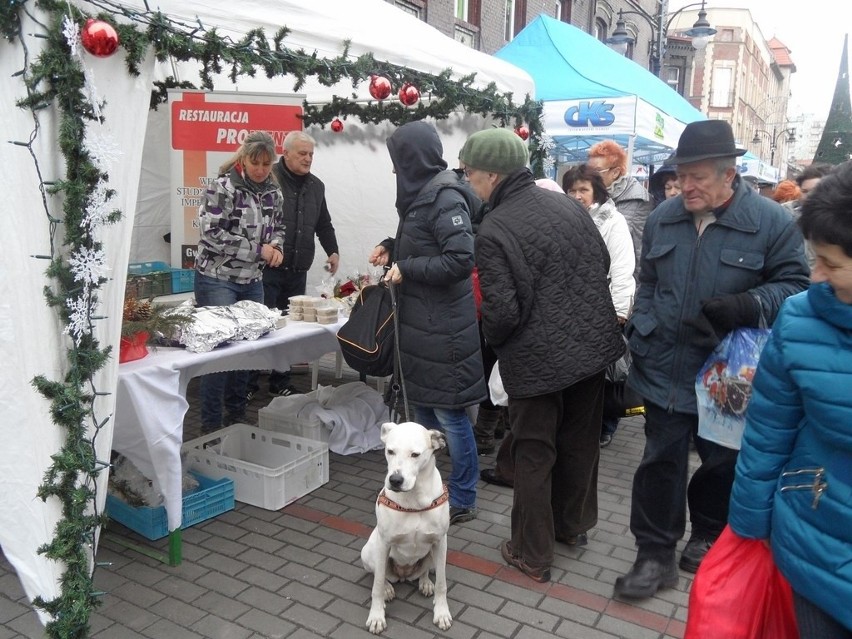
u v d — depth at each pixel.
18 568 2.48
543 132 5.57
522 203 2.61
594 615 2.66
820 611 1.52
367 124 5.76
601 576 2.96
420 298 3.05
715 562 1.79
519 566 2.95
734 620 1.74
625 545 3.26
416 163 2.98
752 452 1.64
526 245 2.54
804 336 1.47
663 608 2.71
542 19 7.96
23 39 2.08
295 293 5.38
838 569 1.44
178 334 3.02
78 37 2.12
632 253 3.85
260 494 3.54
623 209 4.82
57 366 2.22
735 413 2.42
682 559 2.98
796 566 1.52
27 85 2.06
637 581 2.75
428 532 2.47
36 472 2.36
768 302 2.37
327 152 6.01
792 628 1.74
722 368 2.44
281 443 3.89
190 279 5.48
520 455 2.81
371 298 3.34
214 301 4.06
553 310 2.58
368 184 5.91
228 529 3.32
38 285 2.19
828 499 1.46
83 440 2.26
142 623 2.57
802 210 1.42
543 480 2.79
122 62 2.28
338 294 4.61
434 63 4.31
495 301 2.54
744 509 1.68
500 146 2.58
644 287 2.79
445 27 10.40
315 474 3.79
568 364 2.60
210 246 4.05
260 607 2.68
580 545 3.24
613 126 6.52
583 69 7.14
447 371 3.06
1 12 2.05
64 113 2.10
